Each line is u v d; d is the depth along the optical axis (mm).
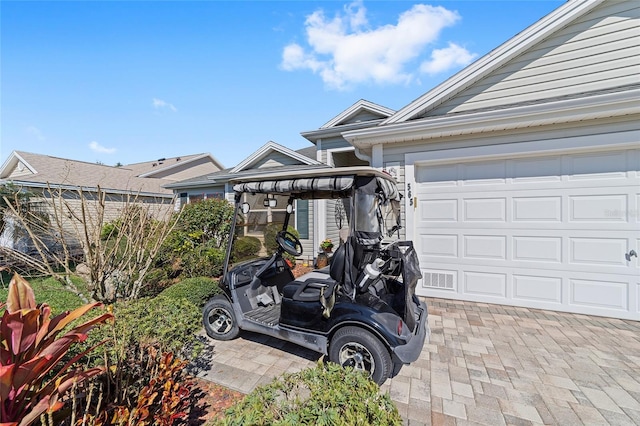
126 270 4457
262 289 3629
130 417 1471
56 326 1297
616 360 2869
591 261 4004
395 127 4625
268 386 1536
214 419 1974
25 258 3814
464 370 2721
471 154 4539
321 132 8828
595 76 3969
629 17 3811
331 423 1200
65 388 1284
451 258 4789
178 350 2215
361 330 2469
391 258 2867
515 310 4250
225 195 10820
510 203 4426
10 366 1052
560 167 4156
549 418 2119
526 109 3836
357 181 2600
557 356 2949
